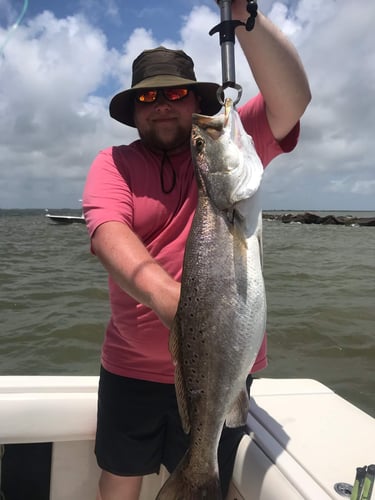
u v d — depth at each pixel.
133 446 1.07
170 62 1.08
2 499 1.17
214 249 0.83
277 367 3.00
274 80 0.94
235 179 0.85
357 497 0.78
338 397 1.30
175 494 0.88
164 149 1.09
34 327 3.74
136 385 1.06
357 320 3.93
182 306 0.83
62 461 1.21
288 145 1.07
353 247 10.71
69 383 1.25
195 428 0.86
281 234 16.59
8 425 1.13
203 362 0.83
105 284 5.43
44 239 13.05
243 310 0.82
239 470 1.01
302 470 0.94
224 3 0.85
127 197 1.03
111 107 1.18
